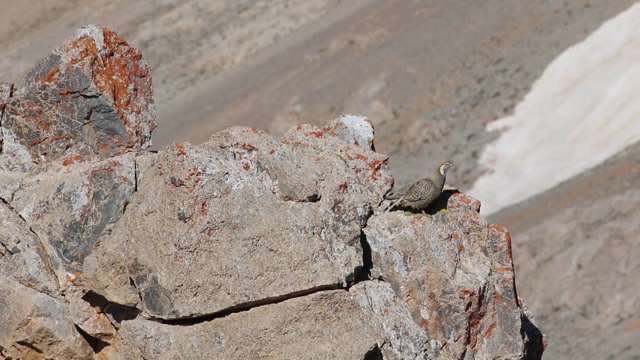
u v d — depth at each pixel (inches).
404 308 1170.6
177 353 1026.7
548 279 5103.3
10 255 1115.9
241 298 1043.9
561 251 5280.5
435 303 1202.6
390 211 1264.8
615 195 5738.2
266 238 1069.8
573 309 4872.0
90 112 1288.1
